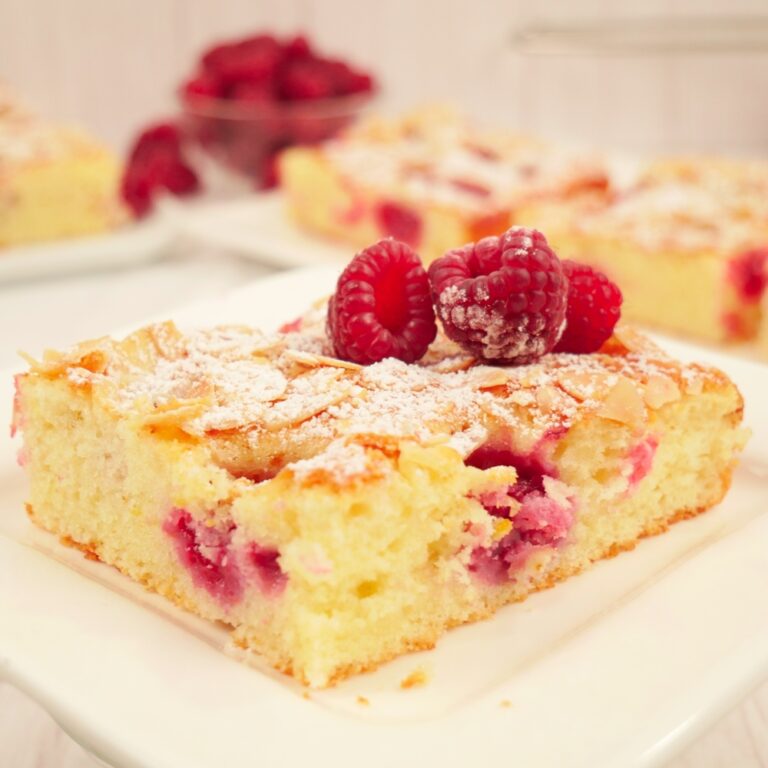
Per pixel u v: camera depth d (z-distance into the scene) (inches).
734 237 19.3
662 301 19.3
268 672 11.6
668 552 13.0
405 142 23.8
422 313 13.0
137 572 12.5
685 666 11.3
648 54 30.8
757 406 14.4
